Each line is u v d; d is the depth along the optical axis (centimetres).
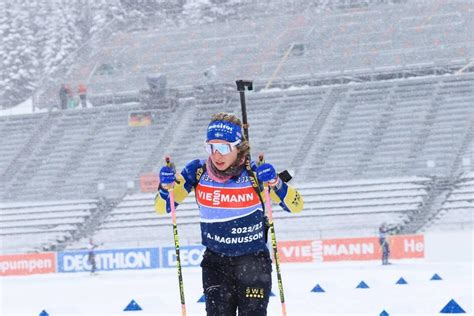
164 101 9512
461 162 7838
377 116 8719
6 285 5328
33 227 8231
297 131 8775
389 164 8025
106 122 9681
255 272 1159
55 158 9269
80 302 3375
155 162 8856
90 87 10600
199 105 9512
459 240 6084
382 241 5878
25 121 9988
